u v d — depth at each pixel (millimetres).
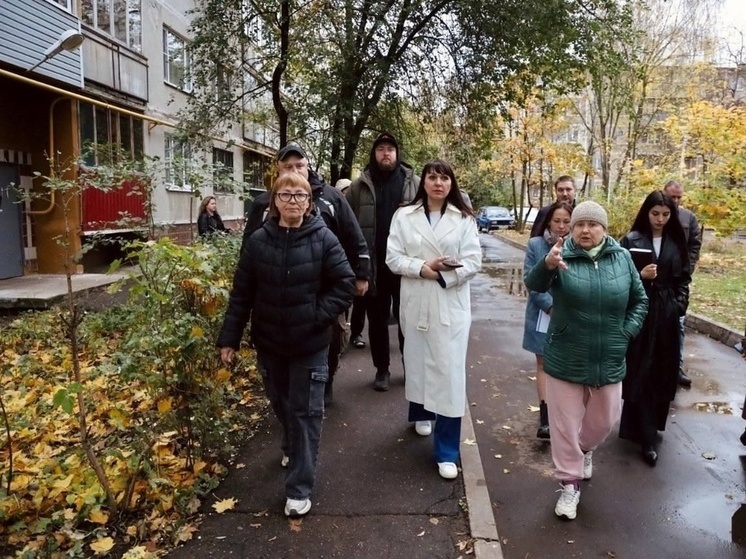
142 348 3125
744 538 3176
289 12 10102
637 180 16766
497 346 7488
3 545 2893
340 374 5715
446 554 2906
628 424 4285
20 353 6293
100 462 3297
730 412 5102
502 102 12992
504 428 4727
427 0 10766
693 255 6258
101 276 11383
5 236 11008
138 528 3010
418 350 3857
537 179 29344
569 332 3301
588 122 26516
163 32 16031
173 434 3895
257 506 3301
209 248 5215
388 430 4395
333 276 3154
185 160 6496
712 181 14406
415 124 13016
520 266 17609
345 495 3443
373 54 11016
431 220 3838
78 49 11125
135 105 14117
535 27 10891
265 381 3326
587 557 2992
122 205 12766
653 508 3480
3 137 11008
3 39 9195
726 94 23547
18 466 3625
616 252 3383
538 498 3598
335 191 4129
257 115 14141
